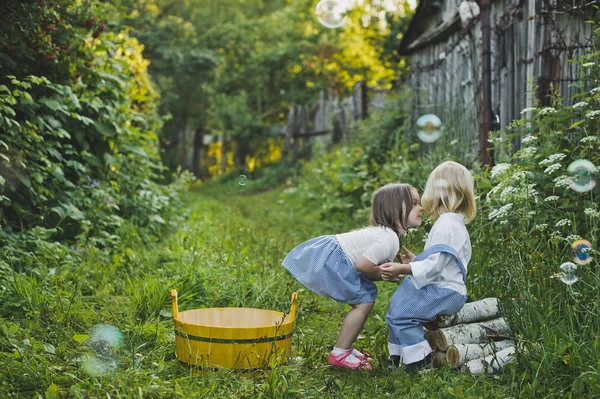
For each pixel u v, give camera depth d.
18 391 2.63
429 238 3.26
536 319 3.21
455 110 7.43
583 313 3.23
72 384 2.73
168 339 3.43
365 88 12.65
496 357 3.08
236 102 20.75
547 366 2.90
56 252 4.62
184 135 23.12
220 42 21.88
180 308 4.00
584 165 3.78
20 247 4.54
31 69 5.50
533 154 4.20
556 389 2.81
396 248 3.26
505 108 5.88
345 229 7.79
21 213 4.86
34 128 5.15
